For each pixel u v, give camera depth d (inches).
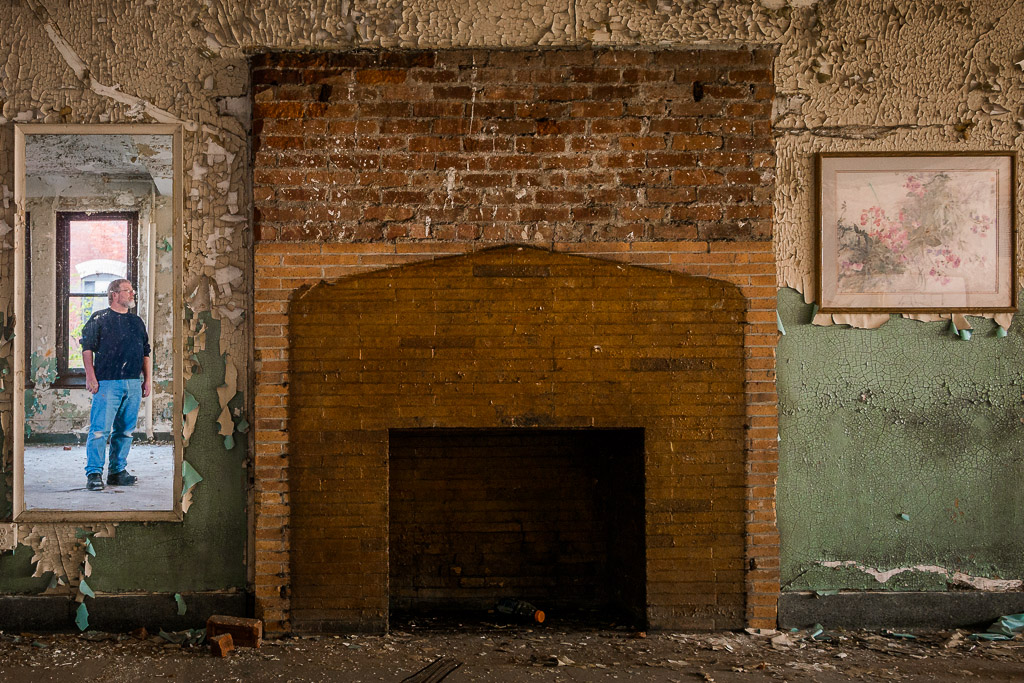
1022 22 138.2
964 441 139.6
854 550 138.7
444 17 132.6
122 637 130.6
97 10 134.0
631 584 141.3
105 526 133.8
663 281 133.7
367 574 132.3
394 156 132.3
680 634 134.0
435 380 132.3
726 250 134.0
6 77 134.4
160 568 134.0
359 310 131.7
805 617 136.9
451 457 149.2
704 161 134.3
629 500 141.3
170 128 134.0
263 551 131.3
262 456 131.3
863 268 138.6
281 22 132.3
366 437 132.2
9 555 133.7
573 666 119.1
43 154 222.1
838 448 138.7
